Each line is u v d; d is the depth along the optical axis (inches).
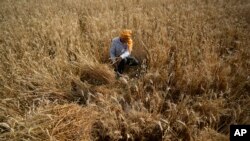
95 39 226.5
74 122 138.5
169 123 139.2
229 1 344.5
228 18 280.7
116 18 274.1
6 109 150.3
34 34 246.2
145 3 342.0
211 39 222.2
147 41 224.4
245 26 263.0
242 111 144.5
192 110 141.6
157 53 202.2
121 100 162.7
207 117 147.9
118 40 195.8
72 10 331.9
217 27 255.8
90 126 139.6
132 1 354.3
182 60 194.4
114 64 202.2
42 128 131.0
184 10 302.2
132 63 204.8
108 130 137.6
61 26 255.1
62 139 129.0
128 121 141.2
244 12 293.4
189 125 137.8
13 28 269.0
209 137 132.3
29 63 192.5
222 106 151.3
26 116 141.4
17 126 133.2
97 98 158.9
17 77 173.0
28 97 166.1
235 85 175.2
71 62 200.2
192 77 170.7
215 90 173.5
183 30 249.6
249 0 352.5
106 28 250.2
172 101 167.2
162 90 171.8
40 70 184.2
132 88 171.3
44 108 151.8
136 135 140.1
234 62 195.5
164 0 344.5
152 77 176.2
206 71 170.7
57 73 183.0
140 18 272.5
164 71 178.4
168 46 215.6
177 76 180.2
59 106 150.4
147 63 202.8
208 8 310.0
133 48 222.7
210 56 189.6
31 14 317.4
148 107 159.3
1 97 164.4
